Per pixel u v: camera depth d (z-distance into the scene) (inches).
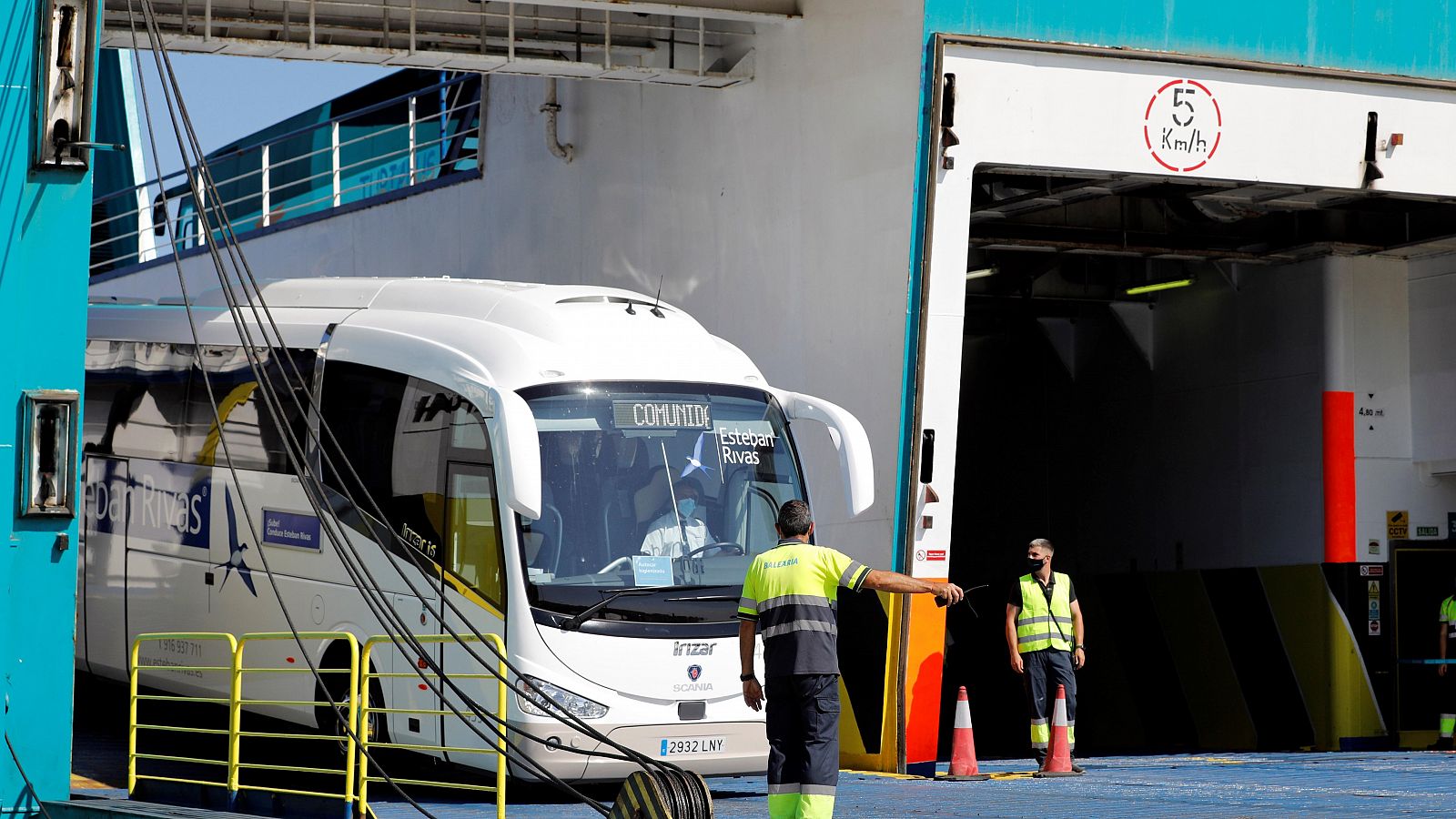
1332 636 1610.5
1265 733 1686.8
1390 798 1034.7
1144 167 1258.6
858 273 1233.4
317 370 1101.7
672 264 1450.5
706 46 1403.8
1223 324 1769.2
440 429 1003.9
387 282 1147.3
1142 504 1877.5
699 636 976.3
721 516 1007.6
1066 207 1569.9
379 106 1952.5
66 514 706.8
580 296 1075.9
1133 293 1855.3
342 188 2183.8
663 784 655.1
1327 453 1626.5
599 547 965.8
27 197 703.7
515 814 908.6
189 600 1165.1
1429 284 1644.9
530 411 936.3
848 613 1240.8
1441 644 1565.0
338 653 1053.8
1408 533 1644.9
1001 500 2059.5
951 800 1010.7
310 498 762.8
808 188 1288.1
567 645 942.4
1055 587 1237.7
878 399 1212.5
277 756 1224.8
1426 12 1331.2
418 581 997.2
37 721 703.1
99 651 1242.0
